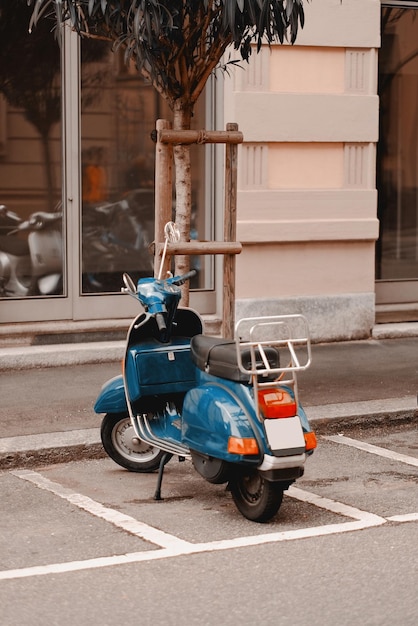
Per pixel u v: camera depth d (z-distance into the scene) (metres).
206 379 7.38
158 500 7.57
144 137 12.70
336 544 6.58
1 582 5.92
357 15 13.05
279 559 6.30
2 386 10.88
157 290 7.83
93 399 10.34
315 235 12.99
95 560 6.29
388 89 13.90
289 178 12.95
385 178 13.99
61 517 7.16
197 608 5.55
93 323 12.48
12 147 12.13
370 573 6.05
